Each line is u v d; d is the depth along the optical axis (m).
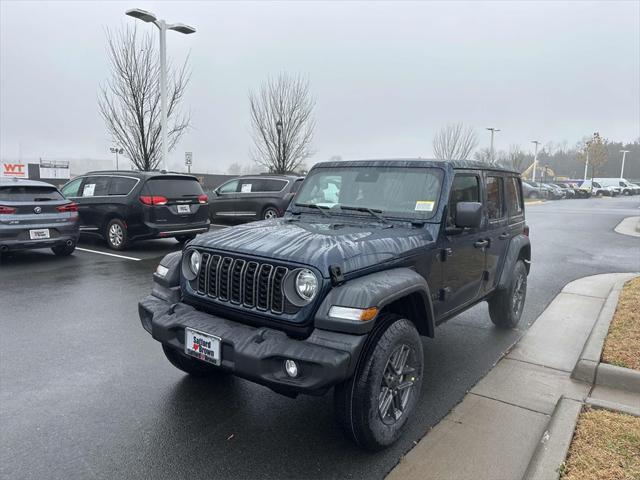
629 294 6.28
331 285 2.86
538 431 3.40
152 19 15.92
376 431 2.99
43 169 34.03
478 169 4.48
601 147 57.03
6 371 4.25
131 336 5.18
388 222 3.88
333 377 2.66
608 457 2.83
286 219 4.26
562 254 11.45
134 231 10.22
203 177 35.00
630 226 18.72
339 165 4.48
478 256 4.49
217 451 3.10
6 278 7.83
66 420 3.44
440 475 2.88
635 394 3.98
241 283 3.09
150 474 2.86
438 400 3.87
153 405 3.68
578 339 5.36
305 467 2.95
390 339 3.02
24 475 2.81
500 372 4.44
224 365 2.98
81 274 8.18
